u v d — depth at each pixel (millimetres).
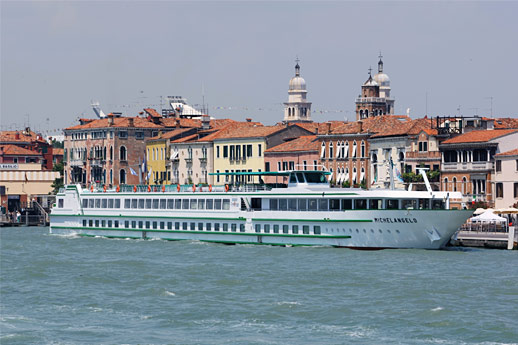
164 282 123188
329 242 150625
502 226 157625
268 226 157625
